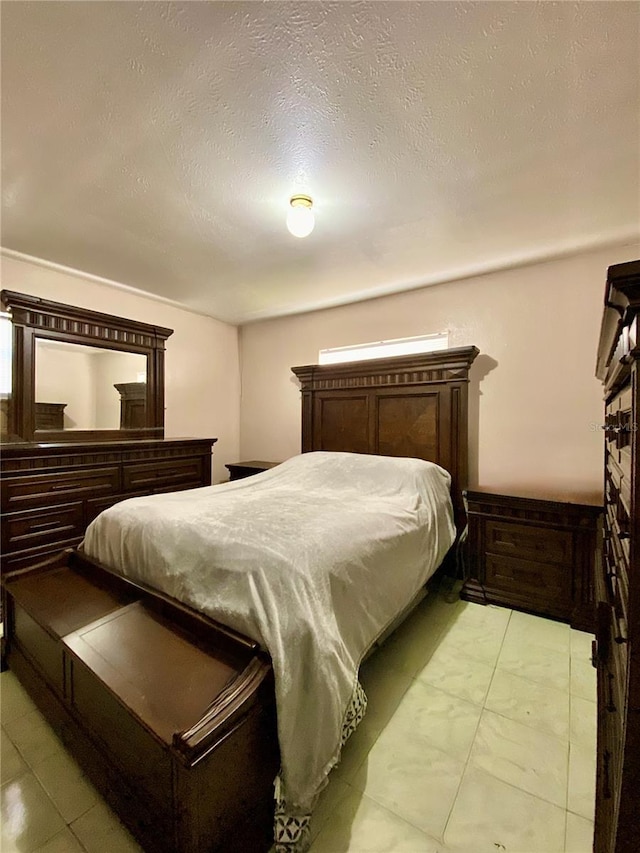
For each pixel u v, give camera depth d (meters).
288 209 1.99
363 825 1.11
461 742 1.39
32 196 1.88
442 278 2.97
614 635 1.09
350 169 1.68
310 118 1.39
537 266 2.71
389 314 3.38
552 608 2.26
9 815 1.14
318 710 1.10
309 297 3.44
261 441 4.30
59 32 1.08
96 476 2.71
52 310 2.78
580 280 2.56
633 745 0.72
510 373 2.81
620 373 1.03
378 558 1.64
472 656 1.90
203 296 3.44
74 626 1.41
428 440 2.99
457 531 2.81
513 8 1.01
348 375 3.38
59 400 2.87
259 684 1.07
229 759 0.98
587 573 2.16
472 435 2.96
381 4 1.00
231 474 3.97
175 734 0.91
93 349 3.08
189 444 3.36
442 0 0.99
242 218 2.09
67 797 1.20
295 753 1.07
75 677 1.31
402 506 2.19
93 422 3.06
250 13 1.03
